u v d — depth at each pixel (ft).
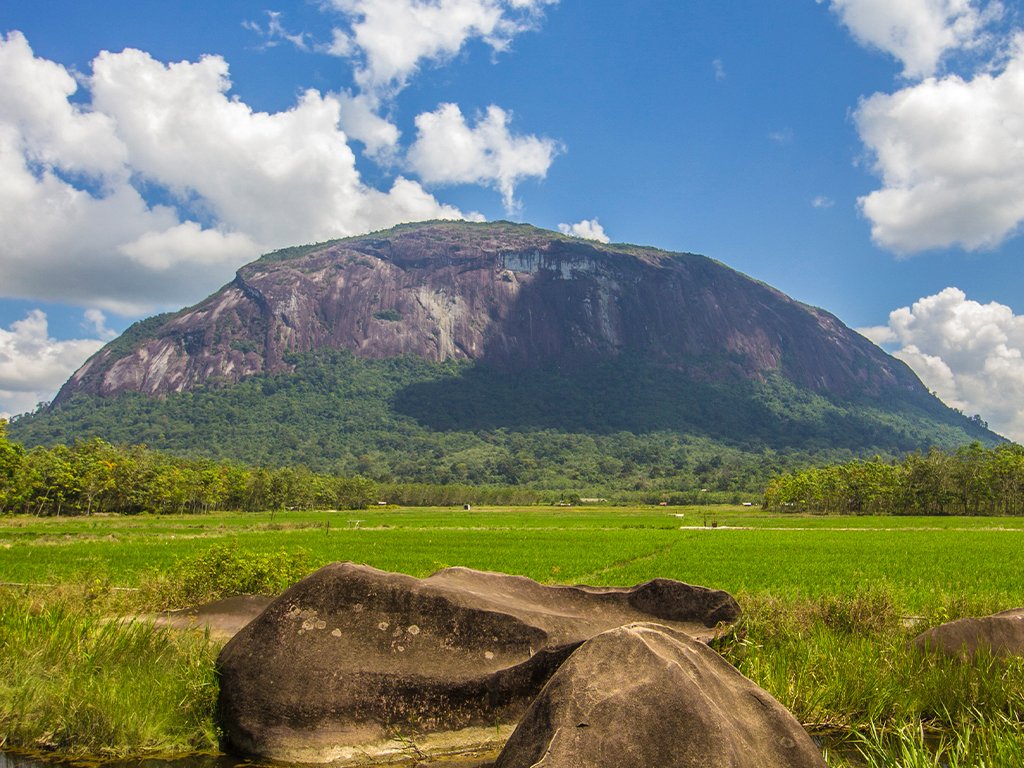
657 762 12.60
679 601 25.55
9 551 109.60
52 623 26.63
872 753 20.33
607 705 13.07
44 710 21.35
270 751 19.75
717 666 16.02
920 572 87.81
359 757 19.48
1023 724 20.30
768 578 82.64
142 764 19.57
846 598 39.09
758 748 14.05
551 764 12.27
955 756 18.15
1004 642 26.13
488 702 20.21
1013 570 89.56
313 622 21.17
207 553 45.55
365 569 22.26
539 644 20.86
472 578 25.05
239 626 33.22
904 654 26.16
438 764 19.13
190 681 22.39
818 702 23.44
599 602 25.29
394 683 20.17
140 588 45.50
